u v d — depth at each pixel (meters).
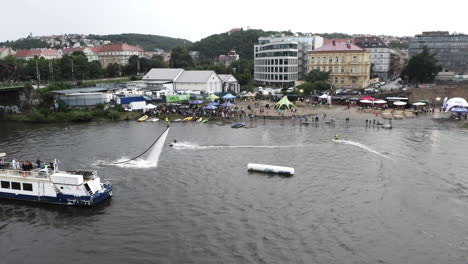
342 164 80.31
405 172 74.88
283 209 59.00
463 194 63.94
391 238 50.19
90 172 63.56
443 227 52.94
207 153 89.50
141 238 51.03
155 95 167.00
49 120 137.62
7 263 45.94
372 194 64.31
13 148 95.50
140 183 70.50
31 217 58.00
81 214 58.62
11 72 199.50
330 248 47.91
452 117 129.88
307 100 166.12
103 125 128.88
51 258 46.91
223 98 158.75
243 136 107.44
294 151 90.75
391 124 121.44
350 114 139.62
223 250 47.75
